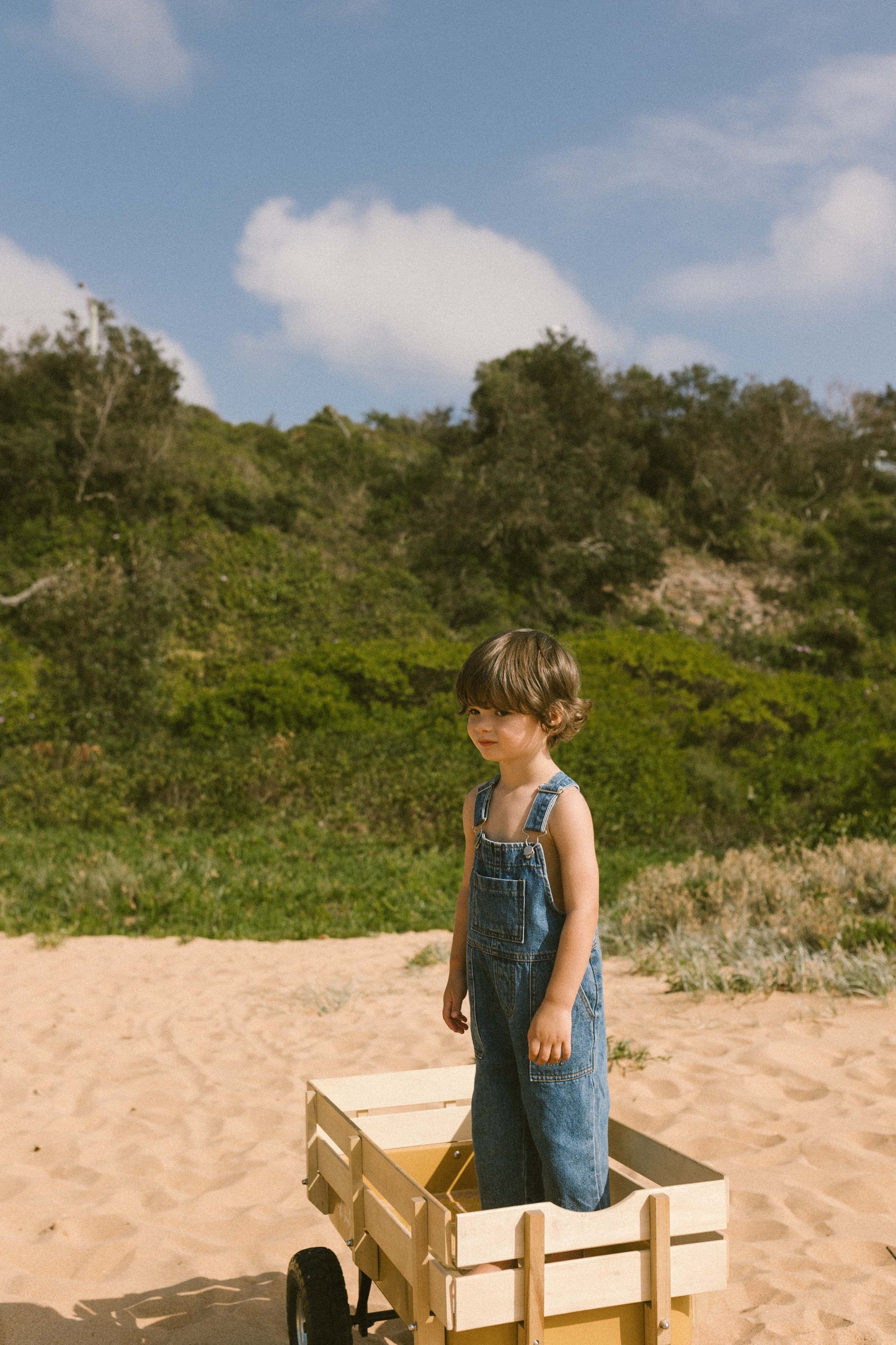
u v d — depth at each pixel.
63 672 19.70
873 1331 2.70
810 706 21.12
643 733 17.02
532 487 30.50
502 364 38.38
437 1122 2.79
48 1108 4.93
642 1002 6.40
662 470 38.12
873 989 6.10
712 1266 2.06
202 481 28.69
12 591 23.84
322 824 13.63
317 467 34.88
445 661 19.92
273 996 7.18
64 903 10.11
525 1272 1.92
